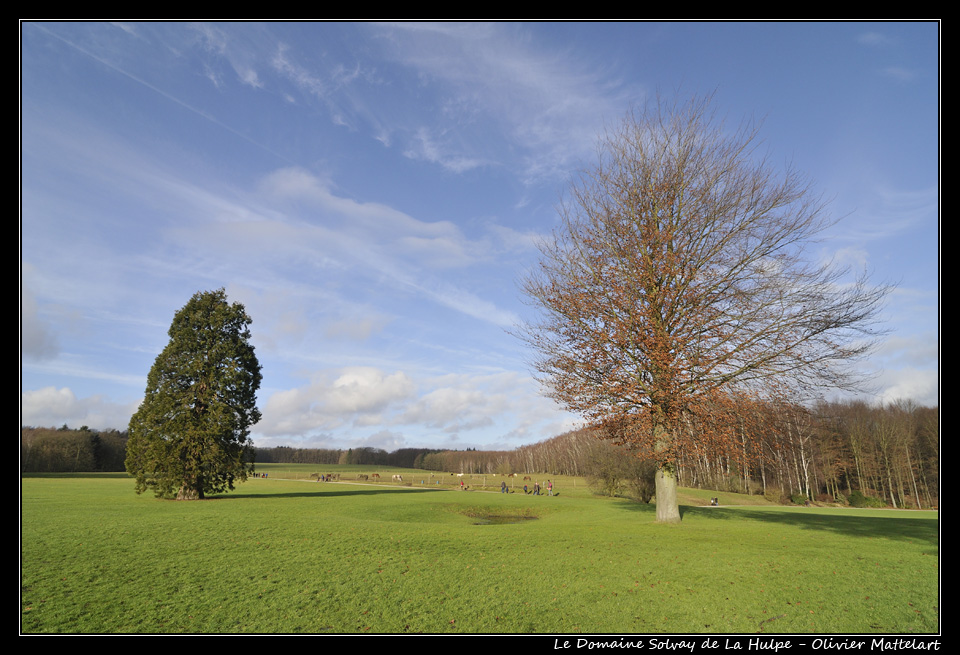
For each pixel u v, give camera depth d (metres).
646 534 17.84
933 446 63.91
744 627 8.84
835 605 9.82
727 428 17.38
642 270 19.08
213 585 11.04
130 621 8.79
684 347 18.44
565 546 15.59
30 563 12.81
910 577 11.58
